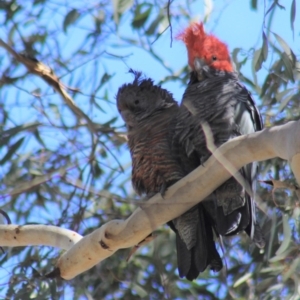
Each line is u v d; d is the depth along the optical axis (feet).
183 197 28.71
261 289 36.09
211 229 32.96
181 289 39.19
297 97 36.94
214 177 27.91
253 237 31.22
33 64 33.22
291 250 33.37
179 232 32.89
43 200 38.91
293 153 25.13
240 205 30.89
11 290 36.37
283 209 35.65
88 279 39.09
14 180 36.99
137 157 34.19
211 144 26.73
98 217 39.63
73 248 30.86
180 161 33.32
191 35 36.94
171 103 35.86
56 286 35.70
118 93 36.55
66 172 34.42
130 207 40.09
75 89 34.42
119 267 39.11
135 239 29.66
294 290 33.45
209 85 33.83
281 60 35.22
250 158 26.73
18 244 33.09
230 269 38.55
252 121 33.58
